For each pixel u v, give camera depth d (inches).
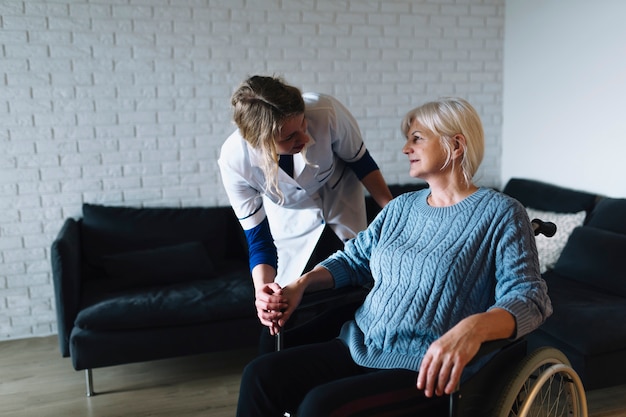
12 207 119.3
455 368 47.3
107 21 118.6
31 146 118.5
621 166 112.7
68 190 121.6
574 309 90.5
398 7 134.6
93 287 110.1
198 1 122.6
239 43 126.1
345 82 134.0
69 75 118.3
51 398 97.0
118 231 118.0
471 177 60.2
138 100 122.5
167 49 122.4
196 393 97.7
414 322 56.6
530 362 56.1
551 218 117.3
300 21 129.0
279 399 58.4
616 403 90.6
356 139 78.1
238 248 127.5
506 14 142.6
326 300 65.8
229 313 99.0
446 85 141.3
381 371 55.5
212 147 128.0
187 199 128.2
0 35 113.7
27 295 122.5
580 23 120.1
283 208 81.7
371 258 64.3
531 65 135.4
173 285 109.3
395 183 140.5
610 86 113.8
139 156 124.3
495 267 57.2
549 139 131.6
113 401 95.7
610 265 99.9
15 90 116.0
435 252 57.8
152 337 96.2
